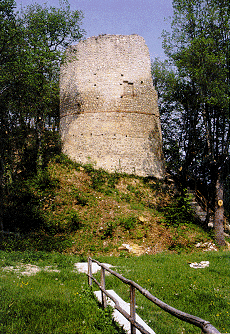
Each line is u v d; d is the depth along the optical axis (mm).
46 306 5113
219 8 15156
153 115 22047
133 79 21484
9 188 16281
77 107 21469
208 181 21766
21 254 10523
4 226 13914
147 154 21016
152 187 19391
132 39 22125
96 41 21938
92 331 4297
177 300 6691
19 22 14055
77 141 20891
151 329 4680
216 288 7582
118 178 19219
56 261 10461
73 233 13727
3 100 13266
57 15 18812
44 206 15516
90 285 6551
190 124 19469
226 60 15109
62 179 17812
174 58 17094
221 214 15398
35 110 17469
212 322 5484
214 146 16891
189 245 13648
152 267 9844
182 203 16734
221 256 11609
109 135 20344
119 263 10547
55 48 19469
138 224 14703
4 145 15508
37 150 18625
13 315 4551
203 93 15562
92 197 16766
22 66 13469
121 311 4086
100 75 21344
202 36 15562
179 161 20406
